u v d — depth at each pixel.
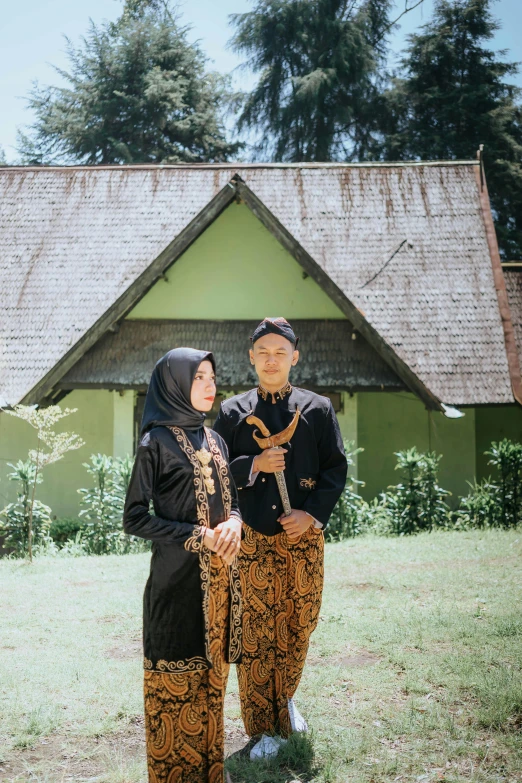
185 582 3.20
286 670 4.04
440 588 7.09
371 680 4.81
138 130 30.78
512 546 9.12
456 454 14.55
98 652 5.54
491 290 14.44
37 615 6.56
